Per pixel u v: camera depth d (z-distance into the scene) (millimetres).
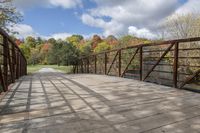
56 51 32062
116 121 2266
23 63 9258
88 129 2043
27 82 5168
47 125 2123
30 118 2312
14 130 1990
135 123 2215
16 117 2336
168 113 2547
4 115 2396
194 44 7738
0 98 3178
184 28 13164
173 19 14211
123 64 7363
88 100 3150
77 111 2594
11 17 11328
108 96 3439
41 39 57375
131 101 3111
